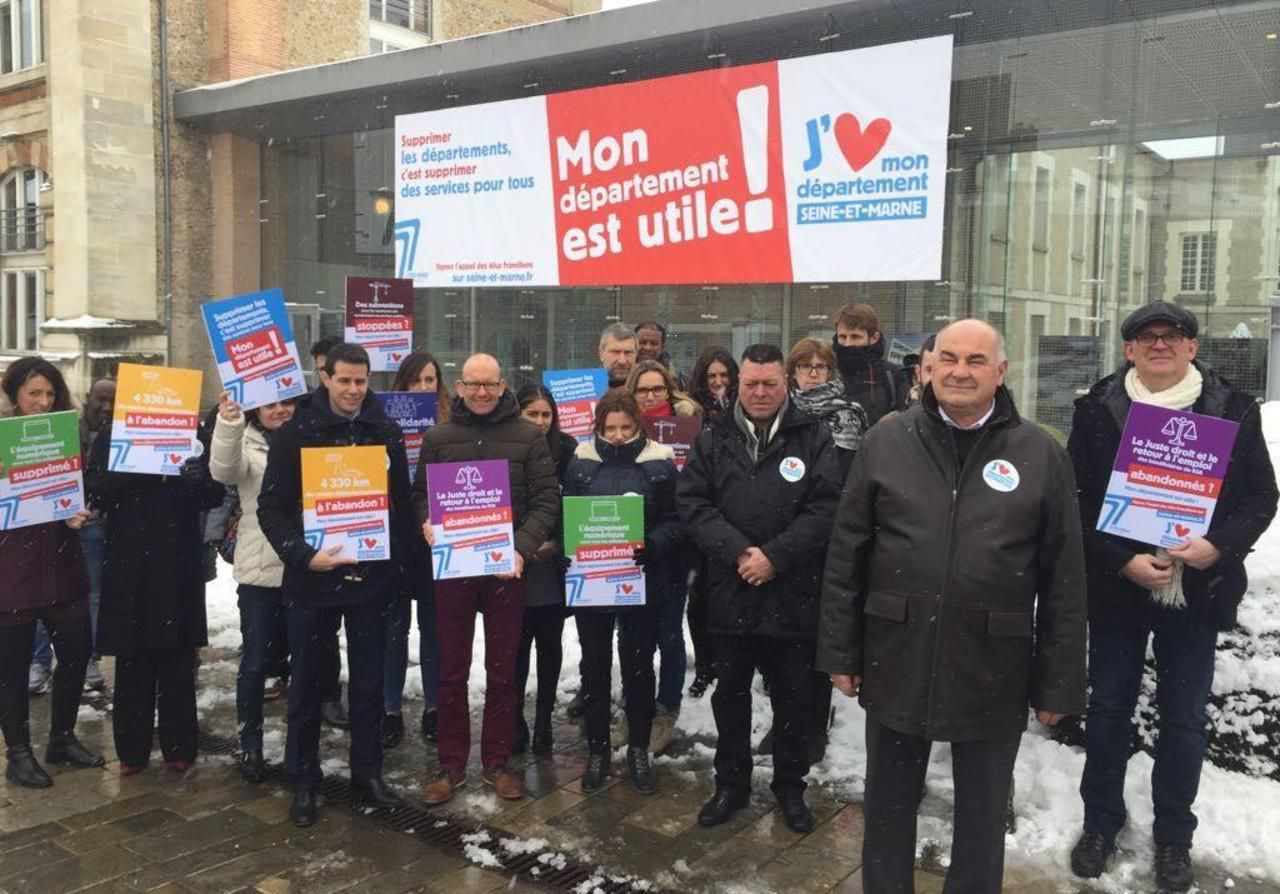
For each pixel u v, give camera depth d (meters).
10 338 18.20
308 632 4.12
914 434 2.99
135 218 16.48
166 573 4.50
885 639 2.96
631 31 11.19
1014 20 9.17
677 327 11.29
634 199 11.27
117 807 4.30
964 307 9.58
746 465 3.98
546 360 12.52
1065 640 2.87
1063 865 3.69
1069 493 2.90
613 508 4.30
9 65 17.73
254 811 4.27
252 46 17.44
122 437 4.36
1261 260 8.41
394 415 5.53
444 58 12.88
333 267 15.80
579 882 3.66
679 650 4.99
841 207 9.76
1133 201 8.88
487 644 4.42
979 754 2.93
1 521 4.27
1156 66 8.65
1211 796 4.04
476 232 12.82
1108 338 9.05
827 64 9.70
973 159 9.46
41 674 5.79
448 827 4.12
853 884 3.63
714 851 3.88
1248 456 3.44
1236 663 4.21
